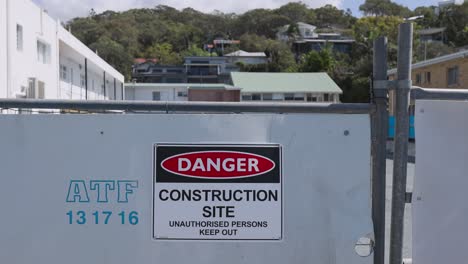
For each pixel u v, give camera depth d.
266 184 2.97
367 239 2.96
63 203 2.99
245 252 2.96
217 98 56.34
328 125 2.99
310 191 2.97
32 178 3.00
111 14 150.75
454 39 105.12
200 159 2.97
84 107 2.98
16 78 19.77
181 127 2.98
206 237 2.97
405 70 2.92
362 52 95.69
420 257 3.04
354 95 74.94
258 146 2.97
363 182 2.97
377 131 2.97
